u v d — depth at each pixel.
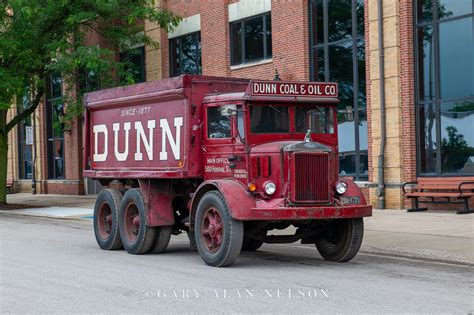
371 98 21.00
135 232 13.59
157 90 12.99
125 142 14.15
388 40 20.50
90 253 13.62
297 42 23.42
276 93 11.71
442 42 19.84
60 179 36.38
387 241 13.77
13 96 27.77
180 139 12.47
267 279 10.11
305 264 11.75
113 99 14.41
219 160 11.98
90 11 26.53
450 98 19.69
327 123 12.23
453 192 19.19
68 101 27.62
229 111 11.67
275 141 11.67
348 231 11.76
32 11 24.78
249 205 10.97
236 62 26.34
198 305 8.27
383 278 10.12
